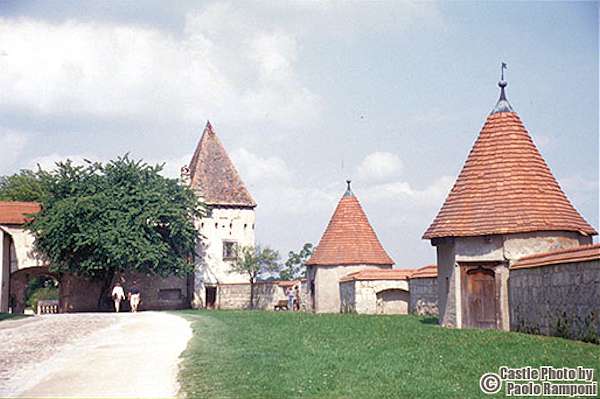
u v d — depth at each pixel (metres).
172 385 15.46
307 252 83.56
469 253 27.98
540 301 23.06
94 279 58.16
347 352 19.14
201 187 66.81
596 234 28.45
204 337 24.41
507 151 28.69
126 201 55.66
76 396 14.62
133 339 24.69
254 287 63.12
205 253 65.75
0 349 22.38
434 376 15.21
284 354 19.00
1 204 58.84
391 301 43.12
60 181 56.94
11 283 58.44
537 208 27.28
